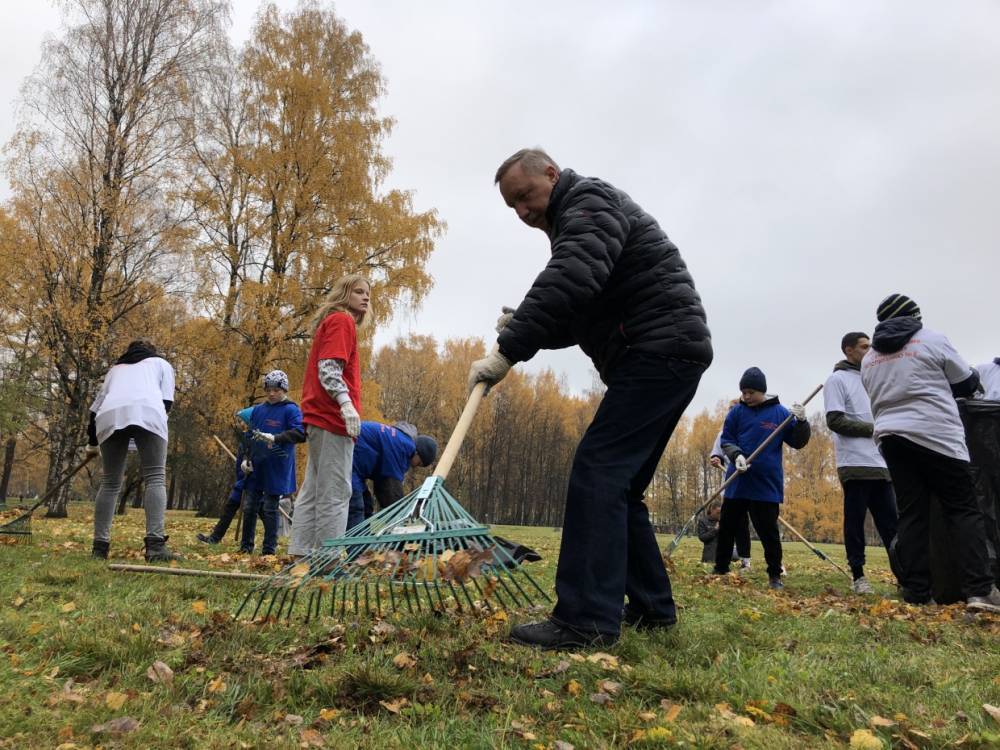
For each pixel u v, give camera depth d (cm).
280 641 264
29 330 1816
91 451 614
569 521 279
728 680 235
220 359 1825
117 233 1834
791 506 5250
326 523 462
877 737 189
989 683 253
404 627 281
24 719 185
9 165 1752
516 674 229
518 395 6450
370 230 1906
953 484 482
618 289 292
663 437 307
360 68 2094
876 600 531
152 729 182
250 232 1878
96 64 1880
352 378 484
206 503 3388
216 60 2030
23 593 360
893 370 509
